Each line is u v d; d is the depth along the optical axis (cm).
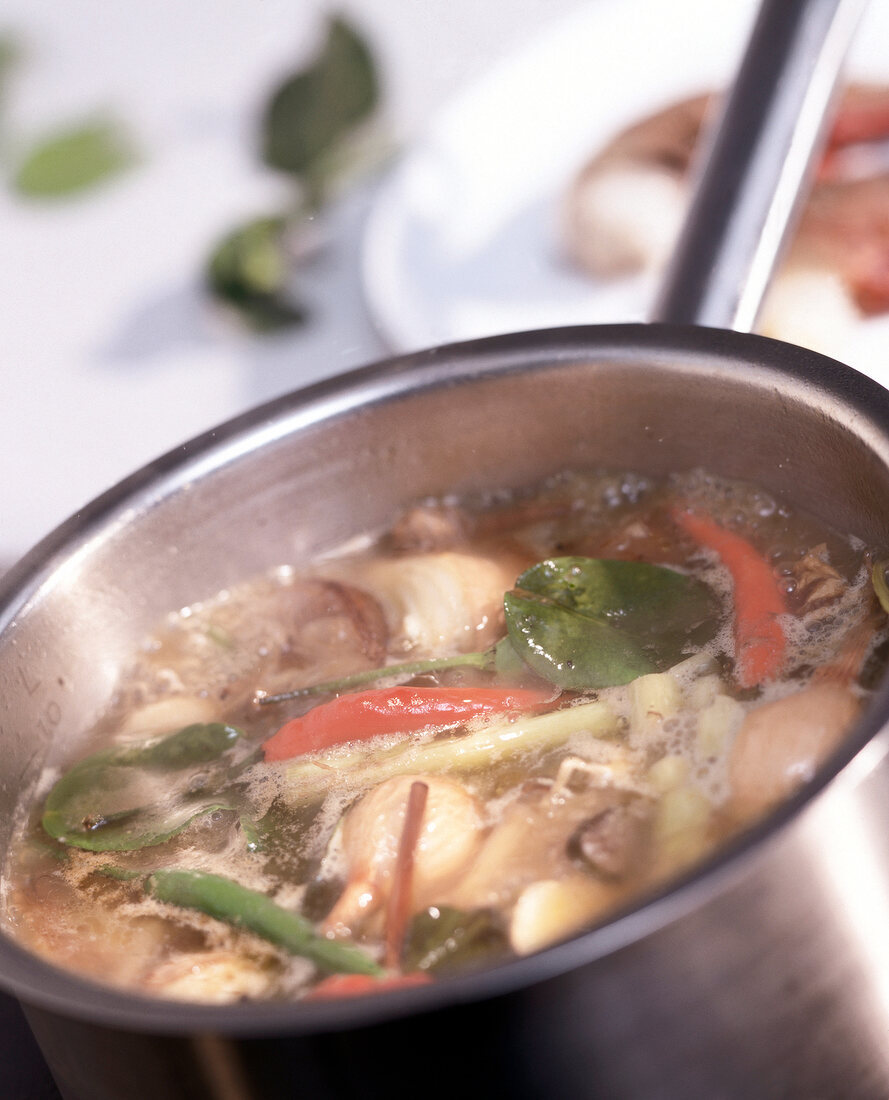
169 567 63
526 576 60
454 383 62
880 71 82
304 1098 48
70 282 98
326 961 53
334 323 88
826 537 60
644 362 60
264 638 63
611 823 53
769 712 54
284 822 56
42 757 60
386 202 88
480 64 106
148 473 62
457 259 85
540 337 62
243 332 89
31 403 89
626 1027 48
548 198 86
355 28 106
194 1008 48
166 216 102
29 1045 57
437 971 52
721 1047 48
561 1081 48
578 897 52
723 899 47
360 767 57
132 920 55
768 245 62
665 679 56
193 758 59
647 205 83
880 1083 51
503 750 56
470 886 53
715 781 54
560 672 58
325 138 102
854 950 49
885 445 55
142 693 62
